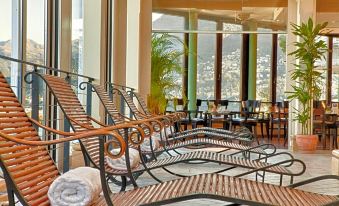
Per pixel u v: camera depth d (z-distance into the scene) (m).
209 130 7.31
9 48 4.02
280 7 11.22
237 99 14.77
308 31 9.23
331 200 2.82
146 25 9.77
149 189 2.91
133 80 9.58
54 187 2.43
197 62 14.31
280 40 14.41
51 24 4.96
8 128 2.43
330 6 11.22
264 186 3.06
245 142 6.75
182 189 2.75
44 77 3.37
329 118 10.86
